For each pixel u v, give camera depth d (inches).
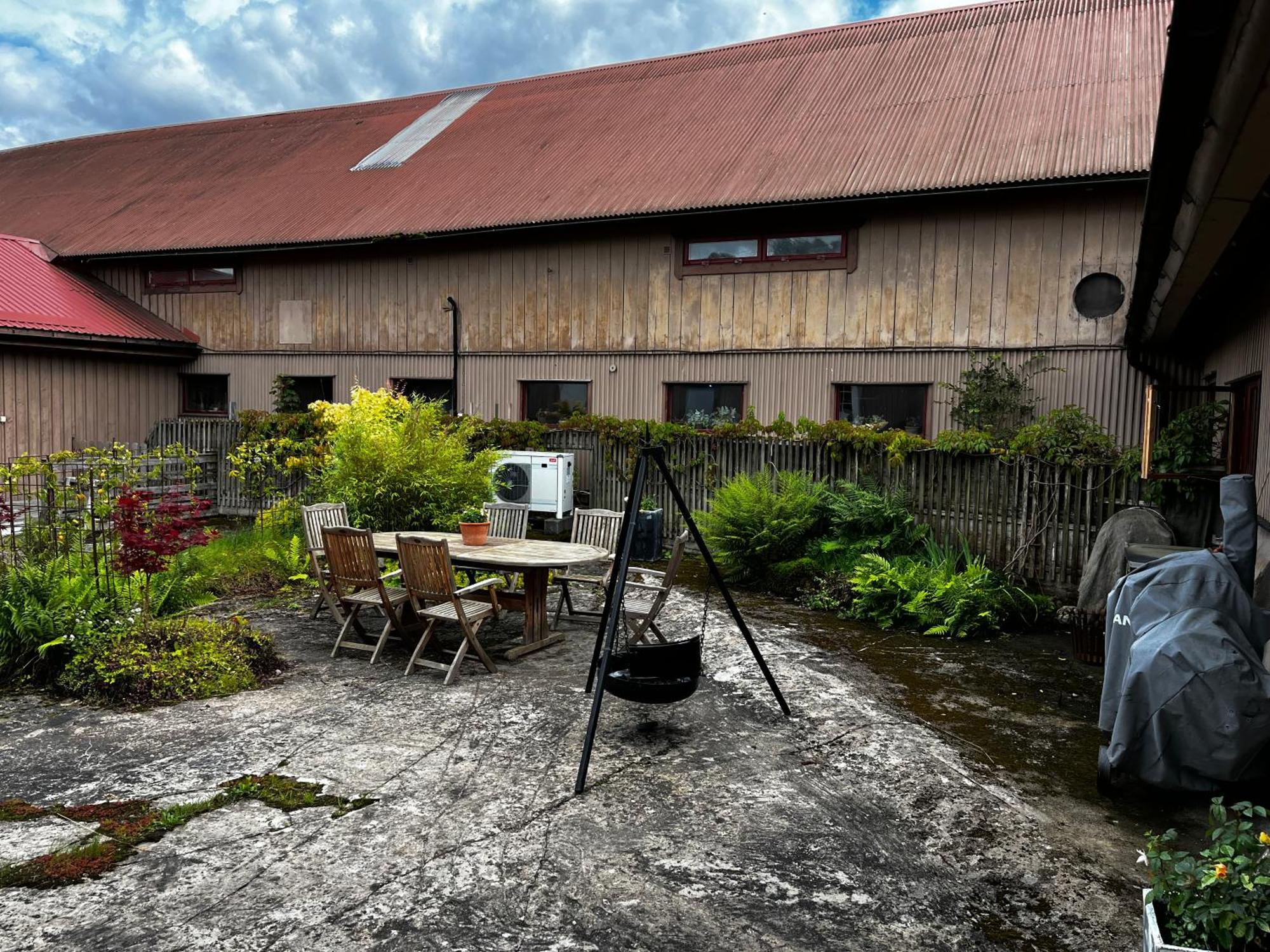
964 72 568.1
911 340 479.2
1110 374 435.2
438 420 407.8
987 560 357.7
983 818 164.7
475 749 192.7
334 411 493.4
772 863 146.6
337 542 259.8
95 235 718.5
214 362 687.7
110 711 213.9
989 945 124.8
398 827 155.8
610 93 726.5
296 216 663.1
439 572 240.4
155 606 289.6
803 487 398.6
